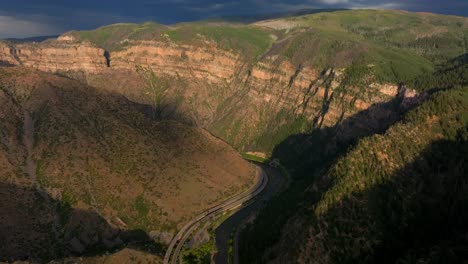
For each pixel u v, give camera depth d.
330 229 163.50
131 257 175.00
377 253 157.75
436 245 147.25
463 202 166.88
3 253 171.38
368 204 168.88
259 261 176.25
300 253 161.12
